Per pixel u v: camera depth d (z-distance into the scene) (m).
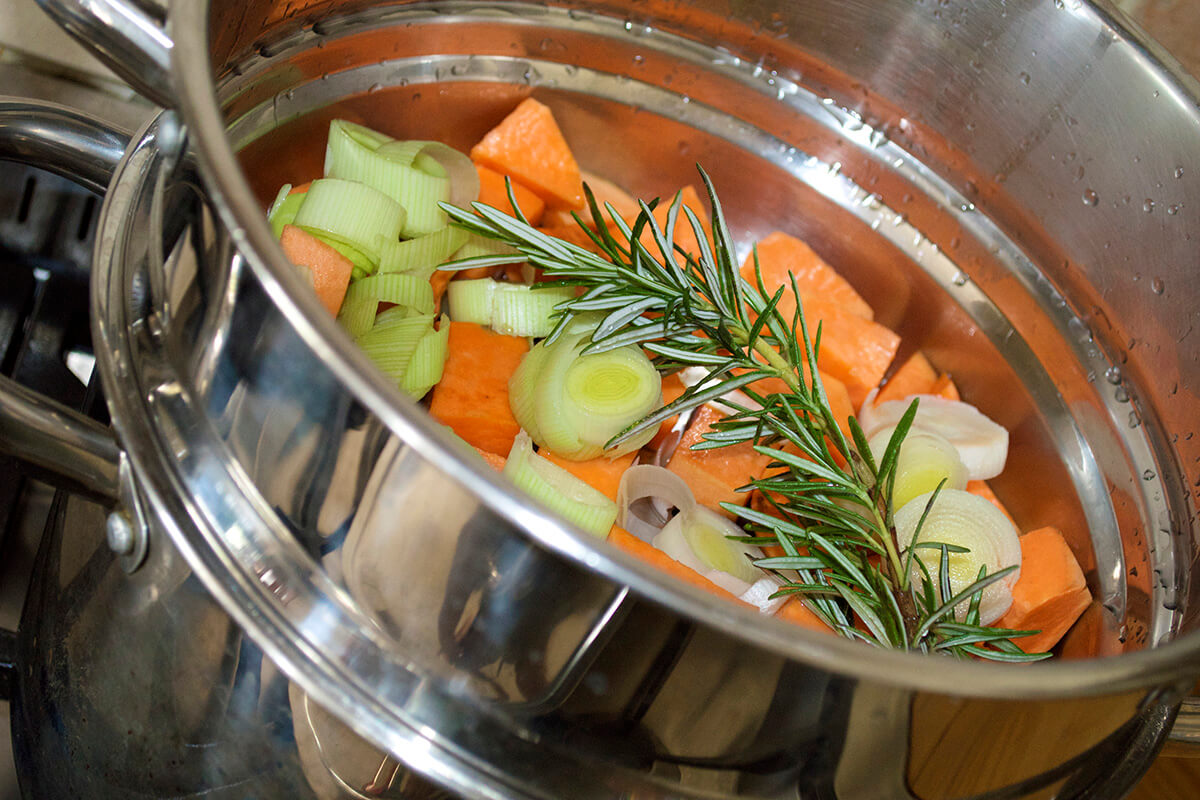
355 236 0.39
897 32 0.43
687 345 0.39
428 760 0.33
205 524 0.33
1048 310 0.44
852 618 0.38
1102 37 0.40
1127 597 0.41
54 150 0.37
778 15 0.44
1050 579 0.41
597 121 0.46
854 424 0.37
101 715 0.35
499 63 0.44
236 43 0.38
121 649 0.34
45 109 0.37
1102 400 0.43
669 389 0.41
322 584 0.33
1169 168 0.41
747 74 0.45
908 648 0.35
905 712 0.31
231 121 0.39
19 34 0.43
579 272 0.38
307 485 0.32
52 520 0.38
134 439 0.33
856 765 0.33
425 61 0.43
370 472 0.31
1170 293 0.41
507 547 0.31
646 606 0.31
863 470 0.38
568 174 0.44
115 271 0.35
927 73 0.44
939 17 0.42
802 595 0.37
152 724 0.34
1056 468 0.43
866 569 0.36
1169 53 0.40
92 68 0.44
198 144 0.31
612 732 0.33
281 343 0.31
